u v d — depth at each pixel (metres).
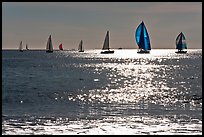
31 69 156.50
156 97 66.44
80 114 45.94
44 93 71.44
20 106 53.66
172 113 46.78
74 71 146.75
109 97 66.25
